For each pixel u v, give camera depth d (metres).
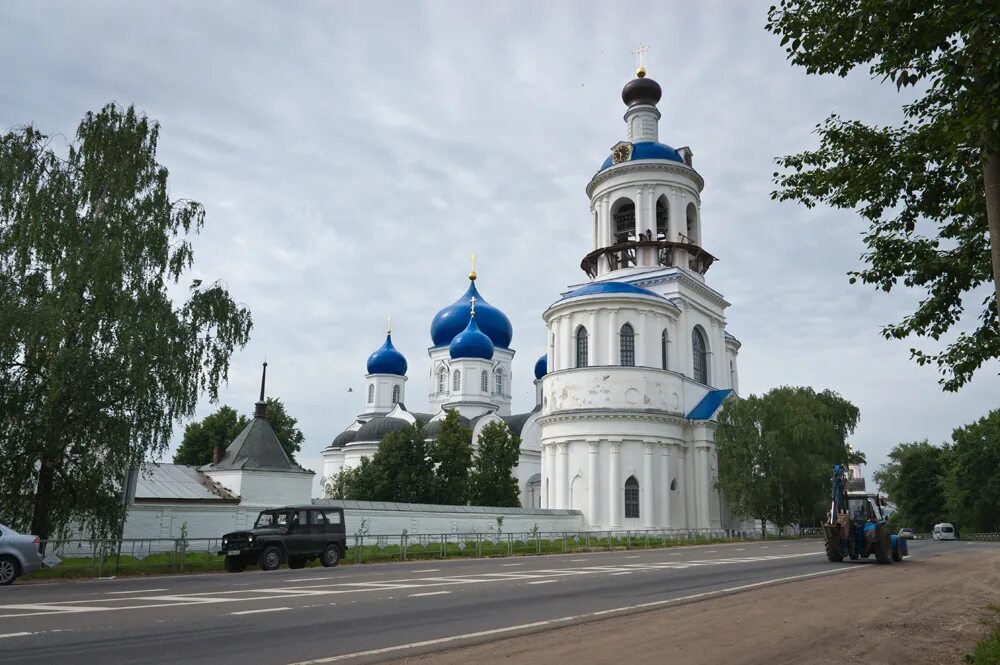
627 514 62.06
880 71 13.38
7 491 27.50
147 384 28.44
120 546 27.64
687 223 76.00
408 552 37.59
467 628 13.02
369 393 101.00
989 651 11.03
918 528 101.38
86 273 28.42
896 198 15.57
